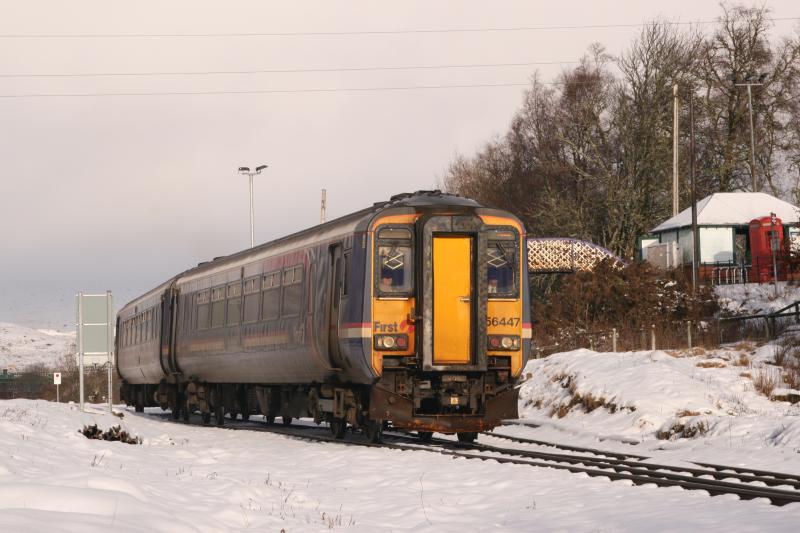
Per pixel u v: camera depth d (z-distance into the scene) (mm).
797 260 43469
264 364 25938
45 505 9156
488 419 19625
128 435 22688
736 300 41000
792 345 29078
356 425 21016
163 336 36312
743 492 12562
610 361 29703
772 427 20031
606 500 12562
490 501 13055
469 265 19266
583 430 24453
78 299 30078
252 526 10906
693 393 25125
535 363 33000
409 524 11617
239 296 28156
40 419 22625
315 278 22234
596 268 40156
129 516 9195
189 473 15773
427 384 19438
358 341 19328
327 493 14102
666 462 17547
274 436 24594
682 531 10148
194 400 33781
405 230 19438
